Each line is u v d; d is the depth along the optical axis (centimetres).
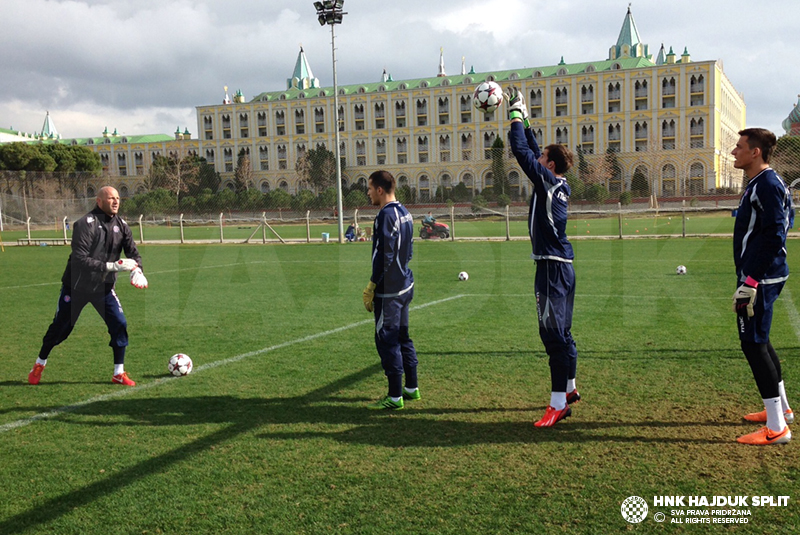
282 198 3978
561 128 7519
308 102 8462
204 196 3869
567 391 443
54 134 11300
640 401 455
